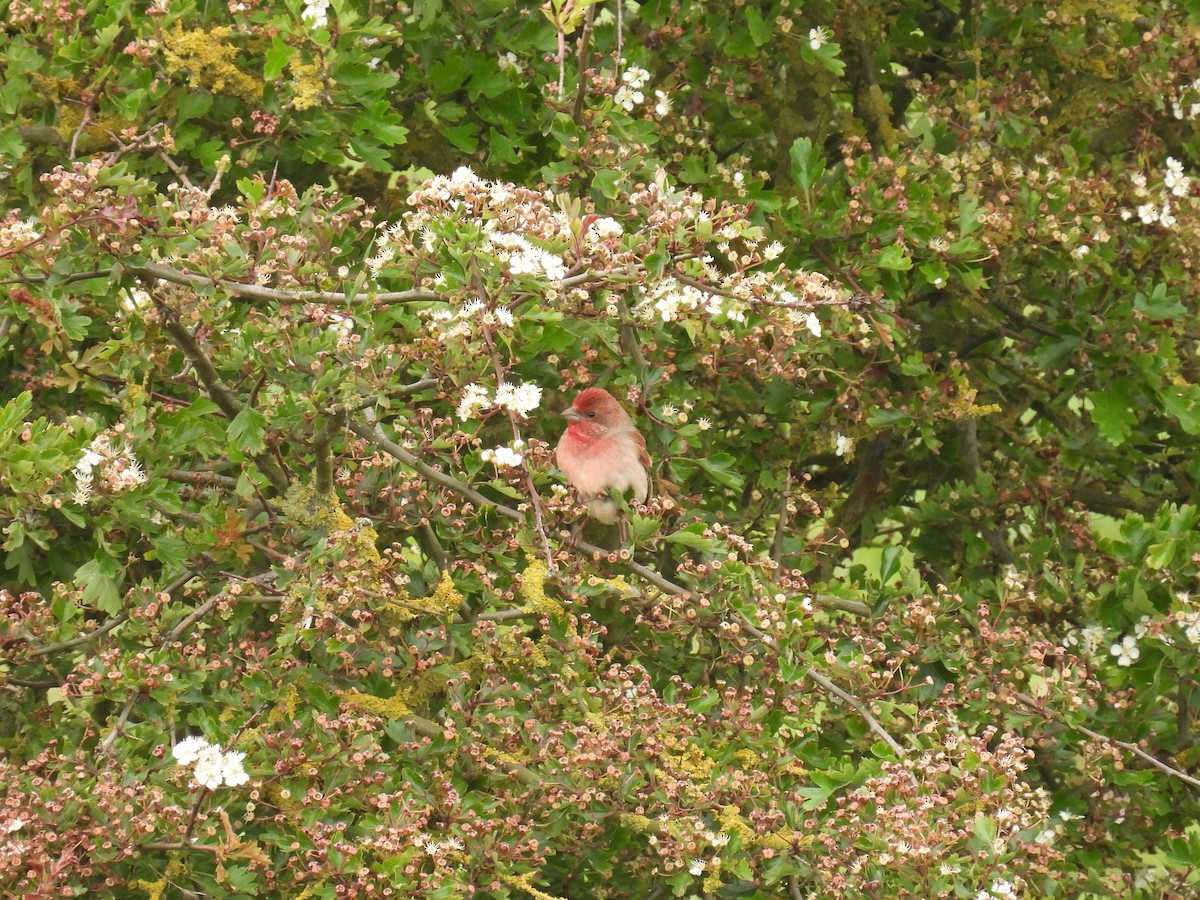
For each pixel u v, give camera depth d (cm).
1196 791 1227
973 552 1429
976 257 1325
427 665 970
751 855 965
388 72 1253
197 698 995
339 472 1037
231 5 1098
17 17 1132
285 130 1198
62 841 842
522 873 953
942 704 1054
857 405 1365
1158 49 1410
